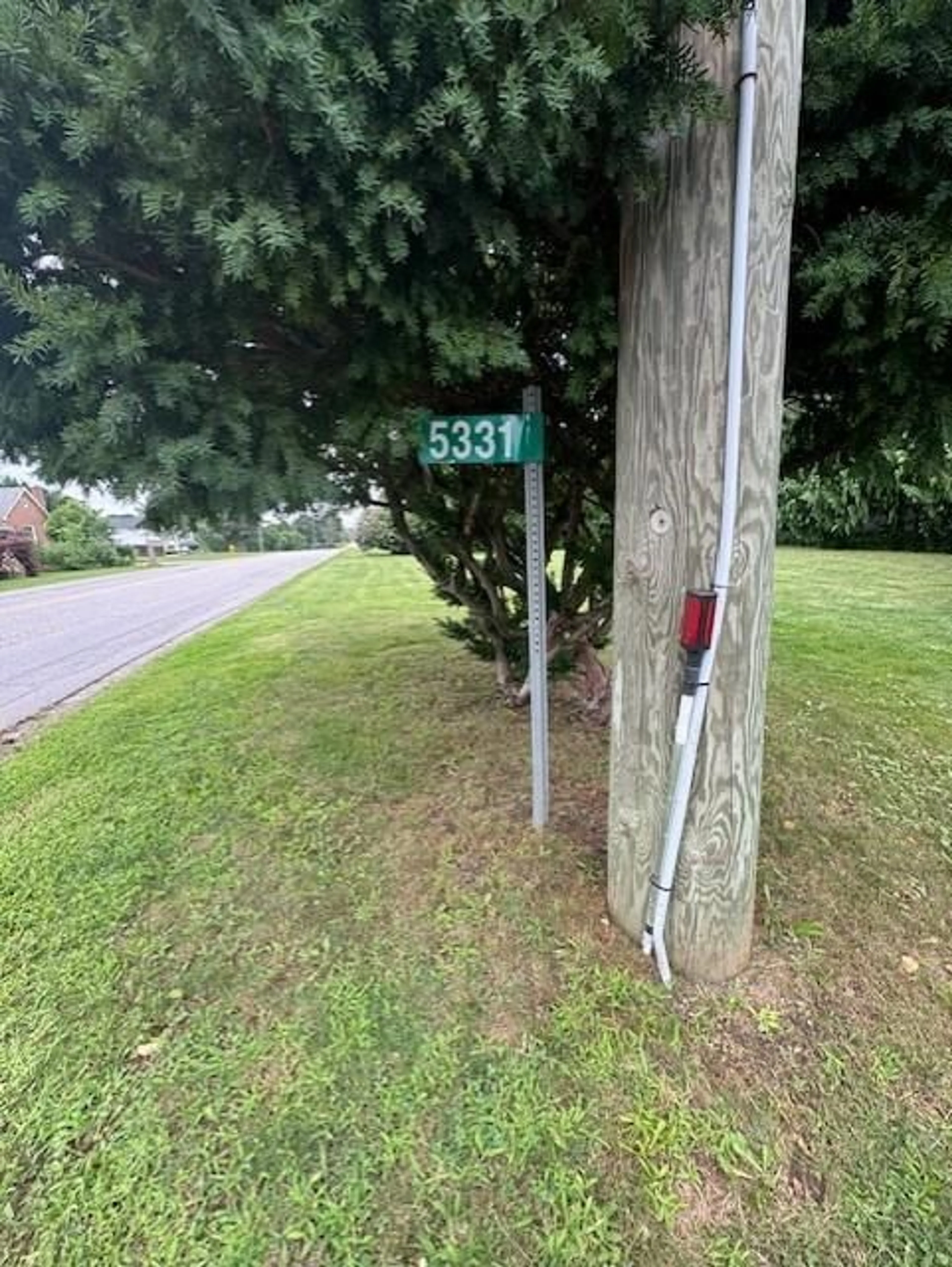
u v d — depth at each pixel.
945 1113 1.38
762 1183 1.25
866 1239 1.17
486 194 1.21
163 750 3.46
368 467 2.27
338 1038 1.59
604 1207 1.21
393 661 4.96
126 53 0.96
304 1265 1.14
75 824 2.72
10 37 0.96
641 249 1.44
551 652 3.28
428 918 1.99
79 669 6.26
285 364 1.48
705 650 1.47
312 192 1.09
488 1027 1.60
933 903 2.01
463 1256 1.15
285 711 3.92
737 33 1.20
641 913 1.77
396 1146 1.33
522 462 1.87
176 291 1.30
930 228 1.38
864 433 2.09
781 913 1.94
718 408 1.38
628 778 1.74
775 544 1.53
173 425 1.31
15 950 1.97
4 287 1.15
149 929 2.03
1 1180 1.29
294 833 2.51
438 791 2.74
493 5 0.91
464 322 1.35
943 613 5.96
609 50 1.00
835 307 1.55
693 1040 1.54
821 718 3.31
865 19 1.22
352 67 0.94
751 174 1.27
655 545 1.53
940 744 3.02
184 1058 1.55
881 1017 1.61
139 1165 1.31
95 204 1.14
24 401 1.34
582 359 1.79
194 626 8.88
